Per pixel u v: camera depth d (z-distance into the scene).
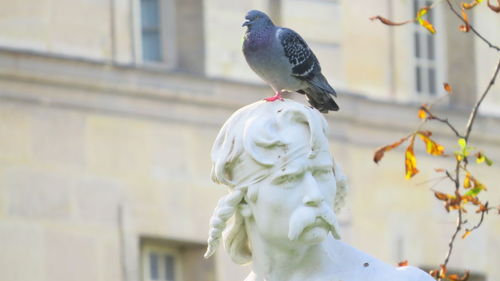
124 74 20.20
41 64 19.88
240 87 20.58
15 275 19.66
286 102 8.27
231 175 8.27
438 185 21.42
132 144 20.23
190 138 20.42
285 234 8.18
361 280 8.20
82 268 19.91
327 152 8.17
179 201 20.36
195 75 20.45
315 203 8.12
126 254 20.09
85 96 20.09
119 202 20.12
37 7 19.97
